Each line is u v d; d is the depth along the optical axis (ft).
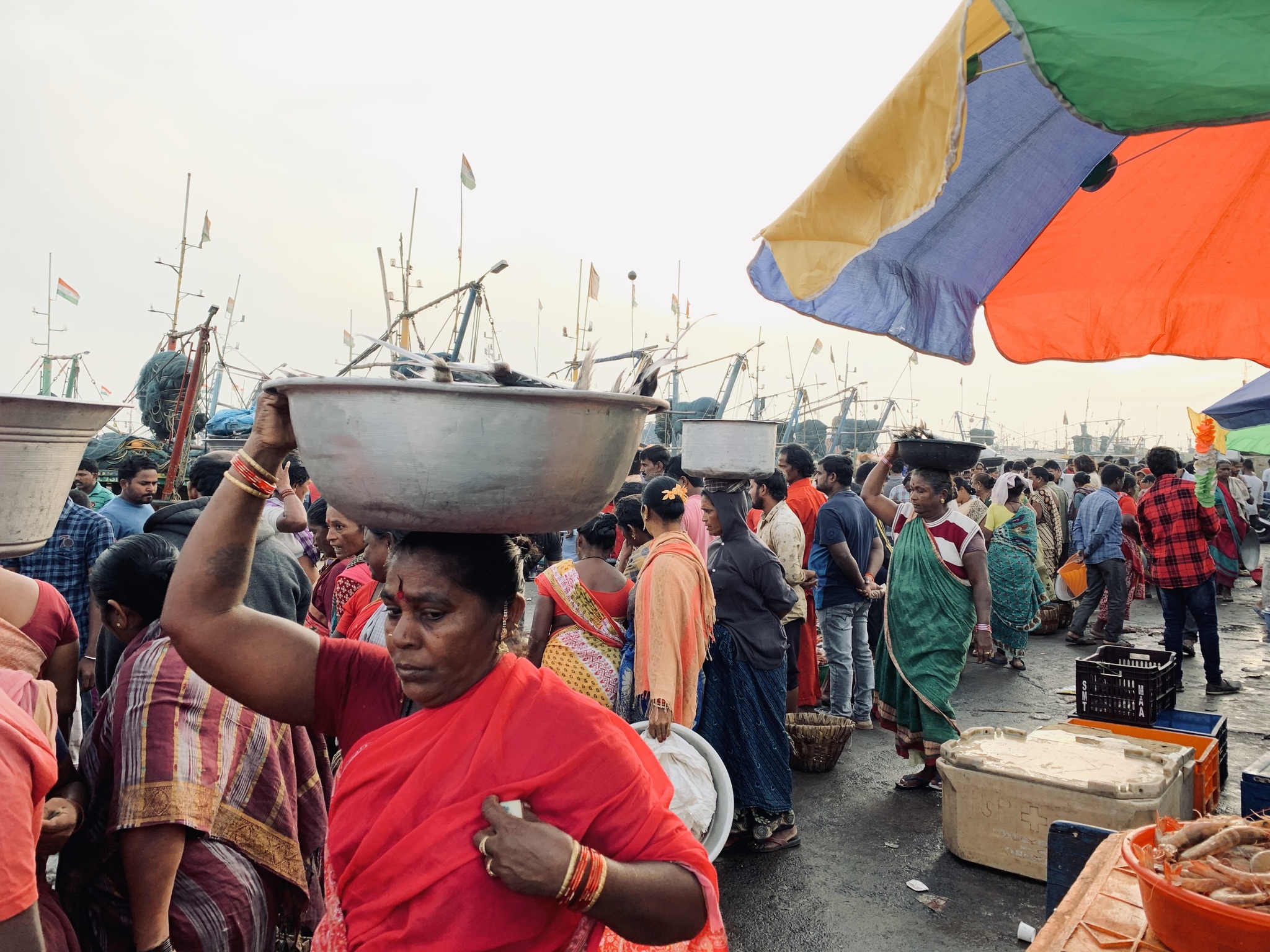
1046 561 33.86
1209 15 4.37
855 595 19.40
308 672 5.10
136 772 6.57
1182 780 12.71
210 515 4.86
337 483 4.00
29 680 6.34
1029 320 10.61
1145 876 5.79
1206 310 9.96
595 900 4.09
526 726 4.46
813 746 17.10
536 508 3.95
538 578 13.14
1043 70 4.58
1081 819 11.97
